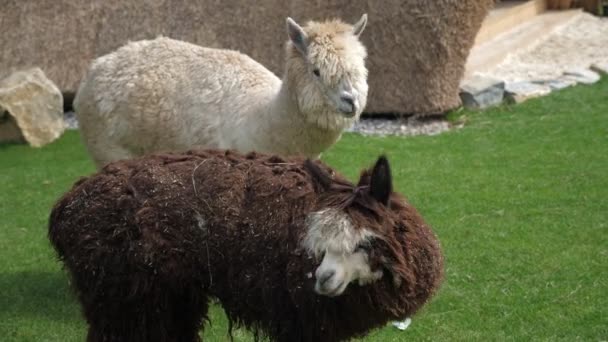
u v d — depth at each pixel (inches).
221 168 206.7
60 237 210.1
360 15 523.2
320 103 280.5
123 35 581.0
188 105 304.5
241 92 300.2
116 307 206.5
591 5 844.0
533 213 358.6
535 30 749.3
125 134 314.8
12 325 277.1
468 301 280.7
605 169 412.8
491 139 483.5
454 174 421.1
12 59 593.9
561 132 484.7
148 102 308.0
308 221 183.0
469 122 525.0
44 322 279.7
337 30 283.7
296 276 187.9
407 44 516.4
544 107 539.8
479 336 256.7
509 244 325.4
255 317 201.3
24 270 327.3
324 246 175.9
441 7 501.4
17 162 495.2
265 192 198.1
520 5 796.6
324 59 274.8
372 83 532.7
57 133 545.6
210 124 300.8
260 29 548.1
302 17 536.7
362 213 178.1
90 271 204.1
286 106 286.8
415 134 513.7
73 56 590.2
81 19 587.8
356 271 177.5
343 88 276.5
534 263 306.7
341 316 190.5
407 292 186.9
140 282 201.6
